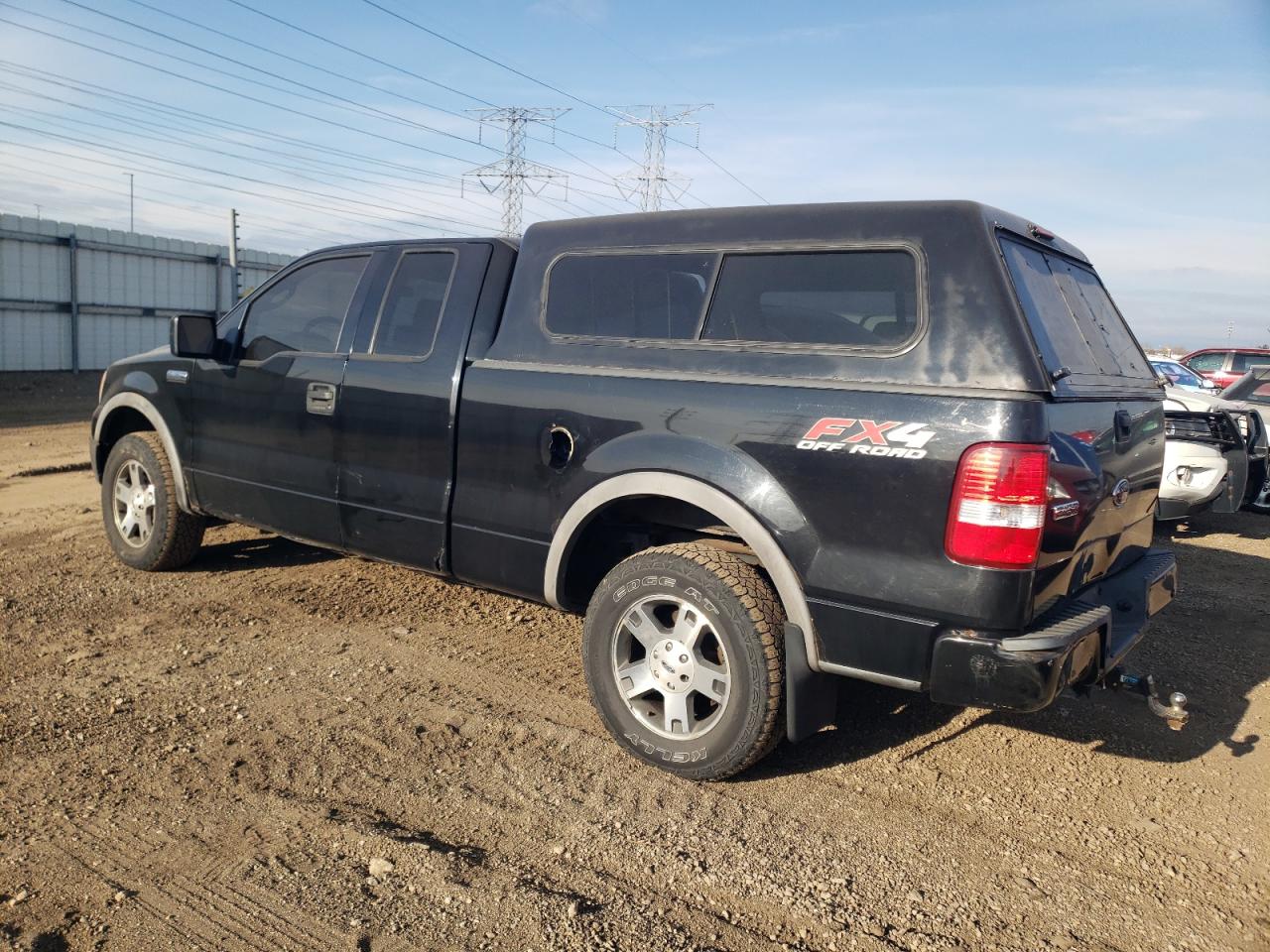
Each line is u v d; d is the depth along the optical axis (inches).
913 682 113.3
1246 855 118.0
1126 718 158.1
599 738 142.3
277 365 182.9
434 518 158.1
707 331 132.1
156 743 135.6
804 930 99.3
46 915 97.0
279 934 95.3
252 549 239.0
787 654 120.7
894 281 118.0
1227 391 399.9
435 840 113.4
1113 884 110.7
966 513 107.0
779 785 130.8
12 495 314.2
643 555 132.6
